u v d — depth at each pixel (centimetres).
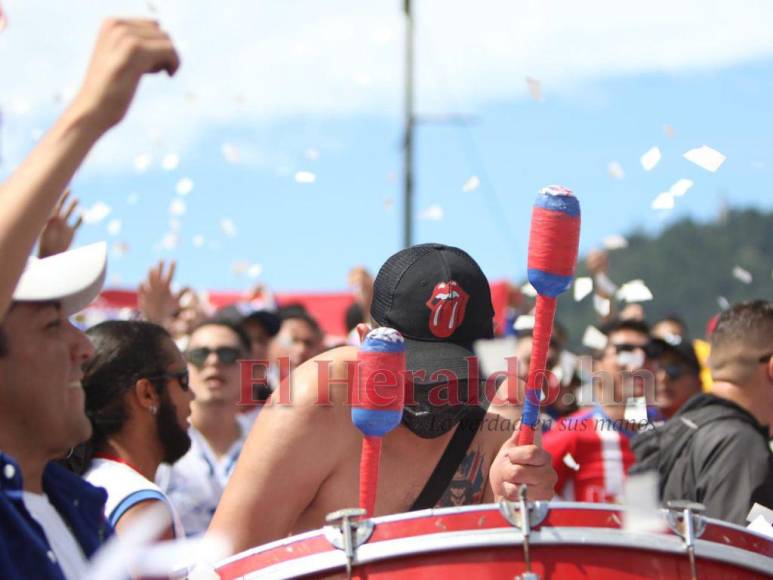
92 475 294
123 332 317
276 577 223
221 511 272
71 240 369
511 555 215
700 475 368
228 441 503
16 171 176
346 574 220
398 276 281
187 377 324
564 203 235
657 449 389
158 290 527
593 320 4838
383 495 280
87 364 309
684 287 6556
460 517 219
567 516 218
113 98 178
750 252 6556
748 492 359
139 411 312
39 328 201
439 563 216
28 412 200
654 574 217
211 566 230
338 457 277
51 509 207
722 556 220
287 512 274
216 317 519
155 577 232
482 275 286
